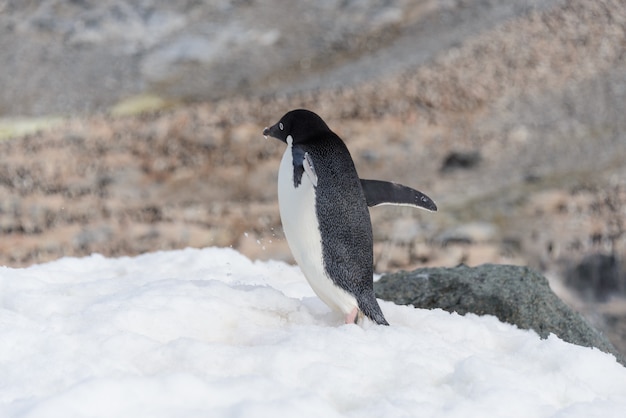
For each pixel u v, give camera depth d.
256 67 67.19
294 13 75.12
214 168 50.06
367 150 51.50
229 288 9.95
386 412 7.06
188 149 52.78
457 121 54.66
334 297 9.33
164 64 68.56
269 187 47.53
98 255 13.72
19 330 8.17
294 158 9.22
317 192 9.09
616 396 8.20
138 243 38.28
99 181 48.25
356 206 9.27
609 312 30.25
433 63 62.12
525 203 42.19
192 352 7.93
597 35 63.56
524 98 57.03
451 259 35.09
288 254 37.03
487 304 12.54
